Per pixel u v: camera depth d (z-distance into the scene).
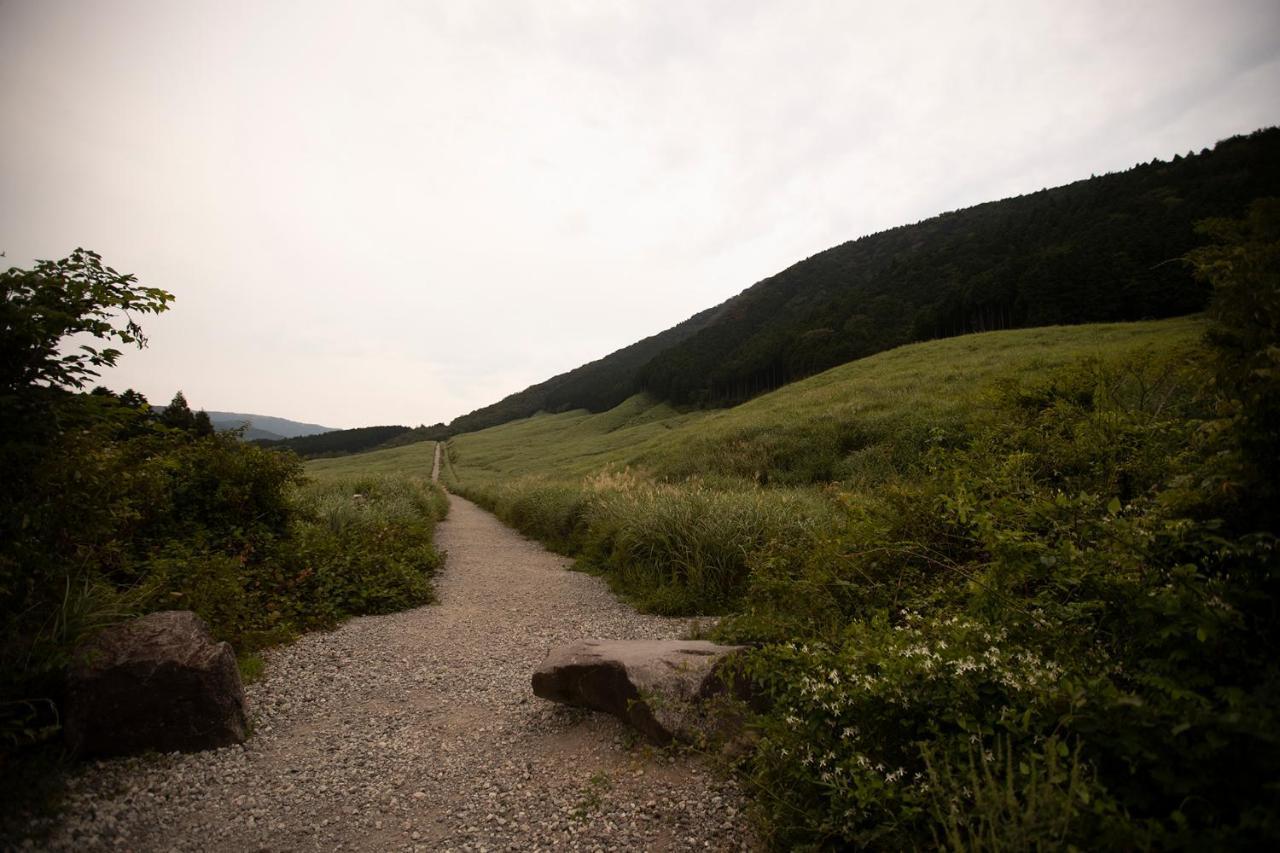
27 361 3.25
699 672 3.82
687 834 2.83
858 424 16.59
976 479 4.86
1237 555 2.34
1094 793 1.91
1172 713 1.88
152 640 3.89
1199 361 2.62
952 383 20.22
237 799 3.35
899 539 5.15
